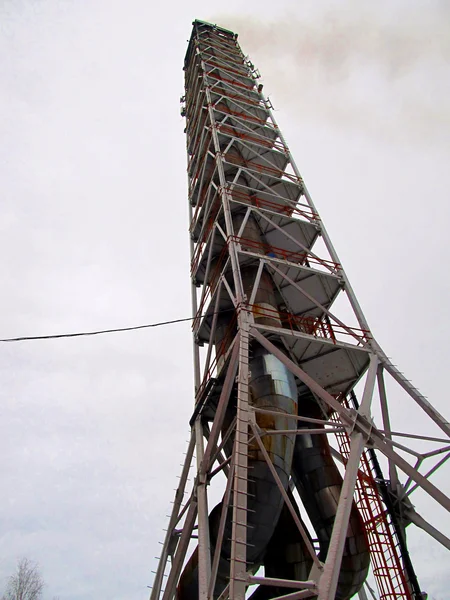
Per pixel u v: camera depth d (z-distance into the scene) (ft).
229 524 54.85
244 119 116.78
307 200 96.53
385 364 65.92
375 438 51.96
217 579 55.83
